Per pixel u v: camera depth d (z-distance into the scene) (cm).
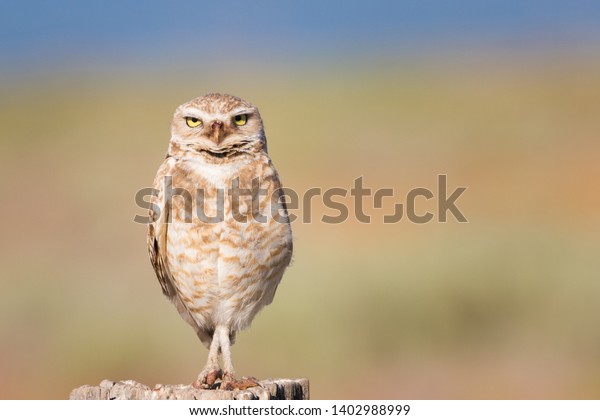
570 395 1355
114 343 1539
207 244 752
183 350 1525
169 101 4259
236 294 767
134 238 2020
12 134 3438
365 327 1522
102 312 1623
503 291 1619
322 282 1573
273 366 1455
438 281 1600
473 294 1603
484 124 3259
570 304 1620
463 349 1530
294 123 3444
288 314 1493
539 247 1747
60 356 1542
